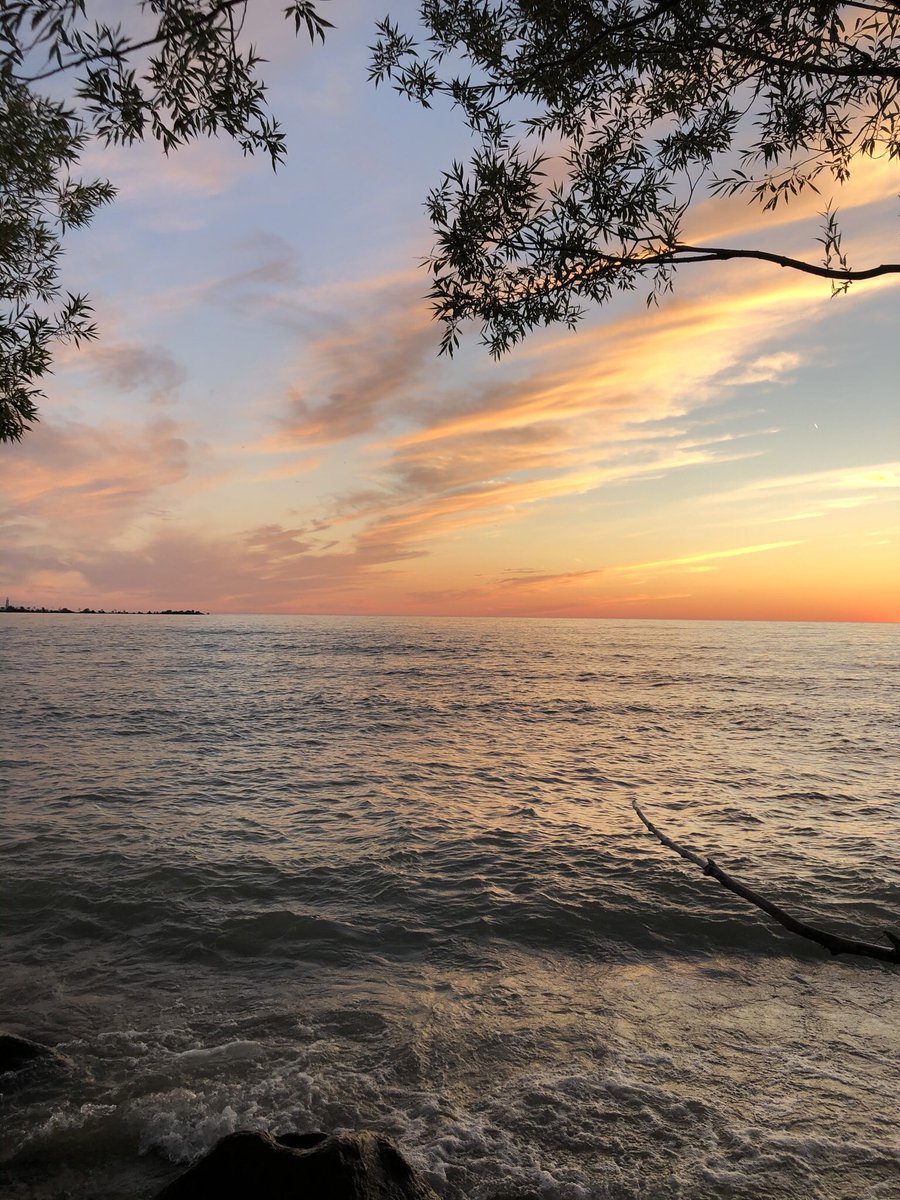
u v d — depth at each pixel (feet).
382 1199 14.60
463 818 52.19
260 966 29.53
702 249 9.06
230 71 10.57
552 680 184.14
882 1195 17.34
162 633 545.03
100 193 20.38
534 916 34.42
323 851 44.04
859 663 264.93
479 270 12.82
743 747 85.76
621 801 58.08
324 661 251.19
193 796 57.98
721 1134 19.51
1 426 19.81
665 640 492.54
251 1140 15.34
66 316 20.63
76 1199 17.24
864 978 28.71
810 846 45.47
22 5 8.33
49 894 36.24
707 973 29.19
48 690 137.69
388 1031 24.62
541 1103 20.81
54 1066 22.12
